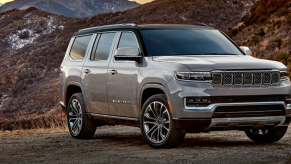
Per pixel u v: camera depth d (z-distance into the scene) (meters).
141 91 6.55
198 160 5.02
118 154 5.93
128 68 6.89
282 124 6.22
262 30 38.09
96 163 5.16
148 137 6.48
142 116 6.52
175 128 6.05
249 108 5.95
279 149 5.89
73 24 145.88
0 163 5.45
